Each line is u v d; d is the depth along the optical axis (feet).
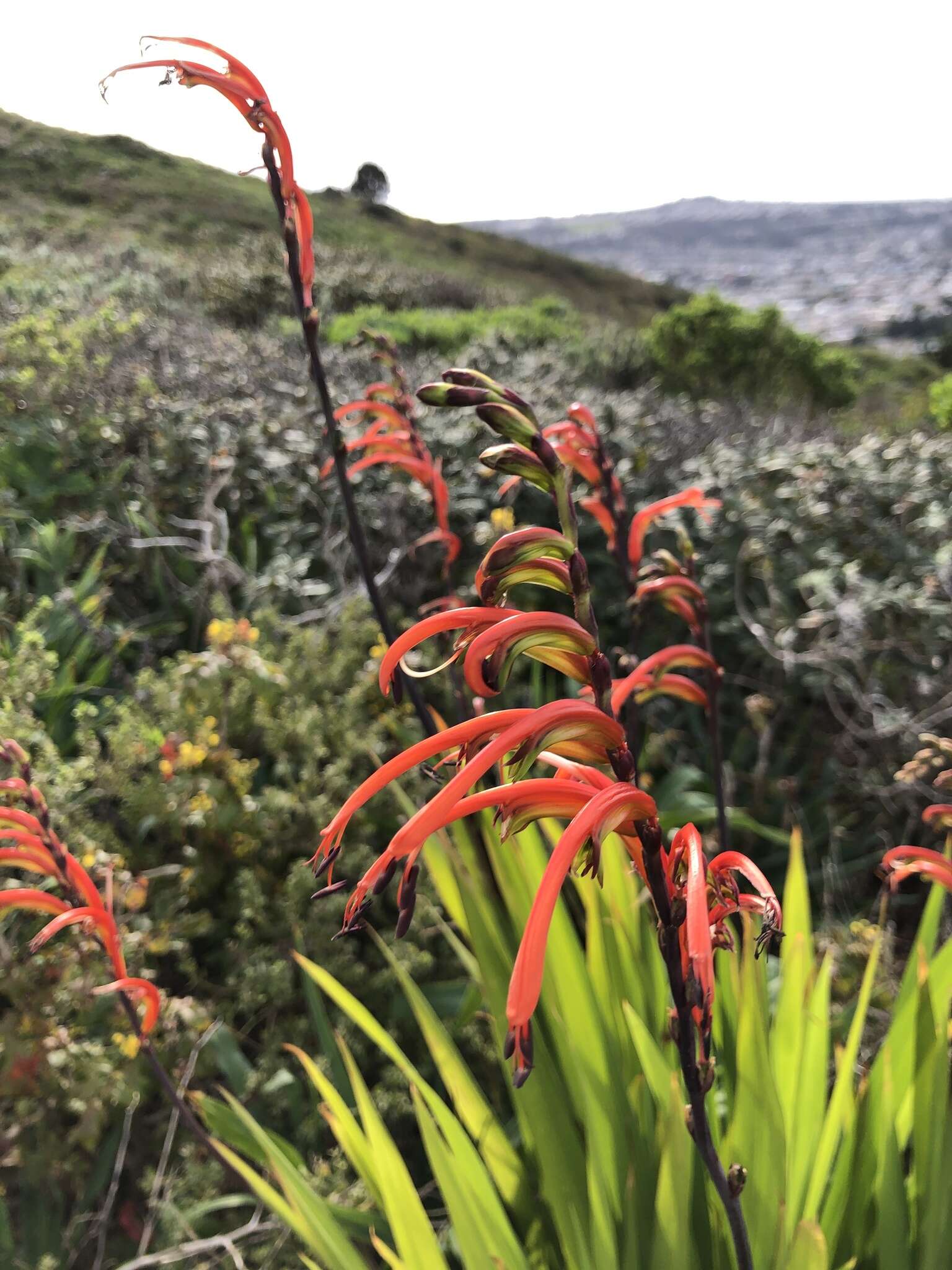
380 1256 6.22
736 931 6.56
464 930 6.13
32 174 80.59
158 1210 6.60
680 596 5.67
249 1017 8.46
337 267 52.19
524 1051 1.98
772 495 14.93
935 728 12.02
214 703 10.19
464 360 23.99
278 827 9.36
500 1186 5.24
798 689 12.80
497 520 11.60
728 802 11.59
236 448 15.11
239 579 13.20
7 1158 6.81
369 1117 4.66
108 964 6.94
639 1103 4.97
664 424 19.35
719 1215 4.41
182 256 52.65
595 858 2.22
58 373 16.49
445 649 12.11
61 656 11.78
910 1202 4.88
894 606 12.82
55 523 13.53
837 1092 4.99
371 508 14.39
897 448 16.98
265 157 4.85
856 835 11.84
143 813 9.14
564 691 12.68
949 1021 5.19
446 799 2.21
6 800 6.23
